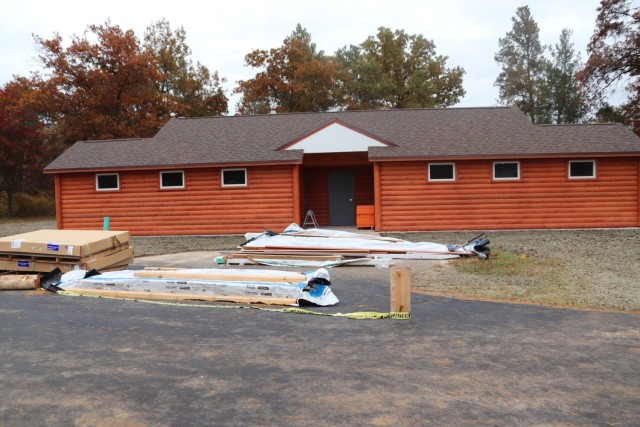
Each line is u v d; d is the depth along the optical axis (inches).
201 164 757.9
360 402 179.8
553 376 206.4
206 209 778.2
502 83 2169.0
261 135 847.7
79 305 333.7
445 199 754.8
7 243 422.0
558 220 752.3
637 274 434.3
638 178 747.4
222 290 350.9
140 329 273.1
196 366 214.7
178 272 378.6
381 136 807.1
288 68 1833.2
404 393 188.1
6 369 211.2
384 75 1923.0
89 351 234.5
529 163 750.5
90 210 791.1
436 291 378.3
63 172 781.3
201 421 164.4
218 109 1916.8
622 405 180.1
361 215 792.9
